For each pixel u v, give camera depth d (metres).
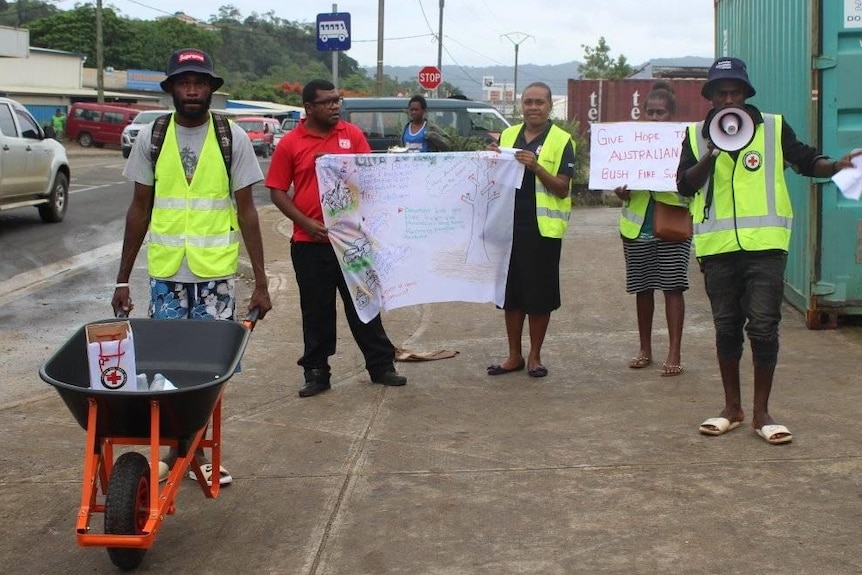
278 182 6.33
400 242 6.57
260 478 5.01
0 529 4.46
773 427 5.18
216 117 4.87
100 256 12.91
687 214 6.46
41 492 4.86
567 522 4.35
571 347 7.60
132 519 3.80
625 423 5.66
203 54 4.74
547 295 6.65
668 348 7.36
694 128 5.31
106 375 4.03
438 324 8.57
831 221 7.43
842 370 6.49
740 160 5.09
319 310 6.43
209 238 4.84
